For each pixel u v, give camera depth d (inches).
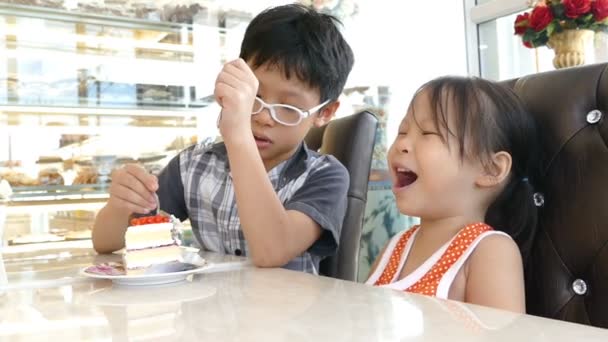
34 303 20.5
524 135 30.5
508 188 31.1
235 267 29.4
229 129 31.6
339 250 45.9
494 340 13.2
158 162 67.1
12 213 58.5
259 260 29.8
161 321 16.6
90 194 63.1
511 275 27.9
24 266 31.7
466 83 31.0
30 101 60.2
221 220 41.7
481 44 86.0
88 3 63.6
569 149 29.2
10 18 58.9
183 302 19.5
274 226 30.5
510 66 80.8
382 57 85.0
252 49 37.8
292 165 40.6
